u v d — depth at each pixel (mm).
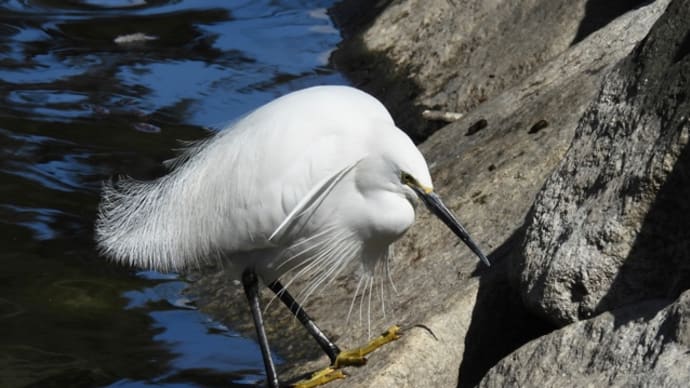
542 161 10609
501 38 15781
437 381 8539
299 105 9031
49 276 11539
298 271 10391
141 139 14656
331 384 9008
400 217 8875
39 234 12289
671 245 7414
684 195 7320
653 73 7949
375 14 18500
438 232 10750
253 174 9070
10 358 10070
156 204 9867
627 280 7504
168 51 17688
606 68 11562
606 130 8180
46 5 19094
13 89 15945
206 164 9469
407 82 16391
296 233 9203
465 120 13094
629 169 7684
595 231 7641
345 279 11008
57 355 10180
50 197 13039
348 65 17438
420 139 14758
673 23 8016
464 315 8820
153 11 19141
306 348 10312
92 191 13219
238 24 18875
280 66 17344
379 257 9656
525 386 7473
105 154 14172
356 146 8820
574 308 7691
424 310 9242
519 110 12070
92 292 11344
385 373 8391
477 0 16797
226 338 10703
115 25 18516
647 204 7434
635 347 6910
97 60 17172
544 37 14805
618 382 6805
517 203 10289
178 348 10453
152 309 11188
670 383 6355
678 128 7336
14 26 18203
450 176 11648
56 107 15461
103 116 15289
